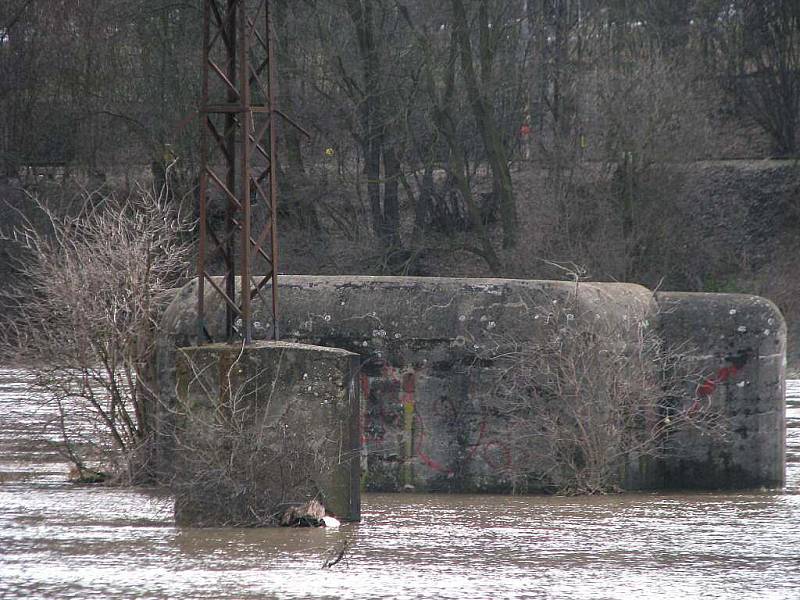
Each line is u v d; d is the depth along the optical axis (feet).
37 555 124.88
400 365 164.76
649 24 509.35
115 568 118.73
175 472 144.77
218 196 458.50
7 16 495.82
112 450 175.11
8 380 295.48
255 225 455.22
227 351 140.77
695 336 171.53
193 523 140.97
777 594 110.01
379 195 499.10
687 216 475.31
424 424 164.55
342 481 142.92
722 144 540.52
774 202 528.22
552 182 467.52
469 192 482.28
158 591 109.29
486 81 473.67
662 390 170.91
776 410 172.65
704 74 522.06
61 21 496.64
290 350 141.18
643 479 168.86
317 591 109.40
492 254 477.36
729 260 506.07
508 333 165.07
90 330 175.42
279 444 140.97
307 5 473.67
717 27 562.25
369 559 123.13
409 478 164.76
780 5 555.69
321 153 485.15
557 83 477.36
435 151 496.23
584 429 165.17
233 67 153.79
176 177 464.65
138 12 471.62
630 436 168.14
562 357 164.96
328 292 165.68
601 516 148.77
